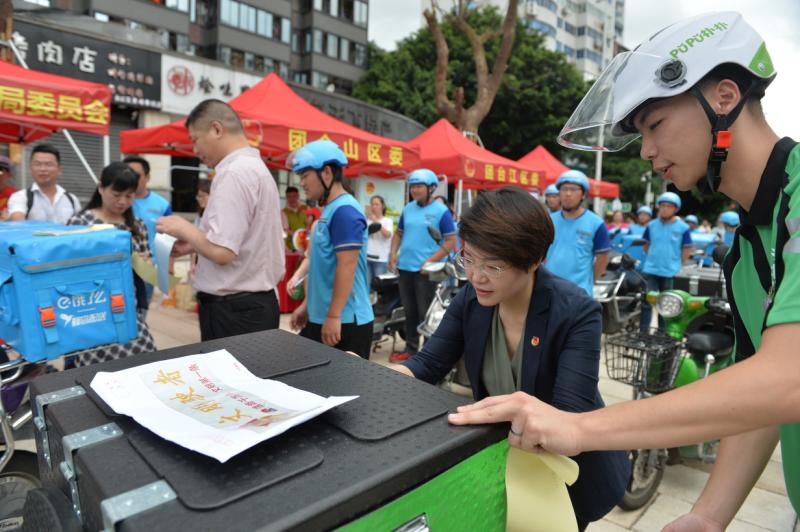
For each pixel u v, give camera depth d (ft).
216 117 8.07
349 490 2.17
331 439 2.62
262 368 3.60
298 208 23.15
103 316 5.98
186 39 78.59
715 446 9.25
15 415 6.37
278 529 1.93
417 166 22.21
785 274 2.59
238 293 8.06
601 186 41.98
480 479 2.81
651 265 19.22
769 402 2.26
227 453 2.21
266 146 16.62
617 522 8.15
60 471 2.80
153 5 73.77
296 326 10.70
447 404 3.09
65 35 35.42
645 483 8.53
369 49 109.91
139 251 9.57
